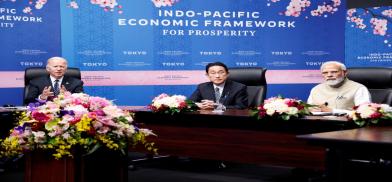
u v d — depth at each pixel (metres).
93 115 2.09
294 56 6.30
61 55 5.95
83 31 5.97
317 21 6.29
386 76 4.06
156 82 6.15
